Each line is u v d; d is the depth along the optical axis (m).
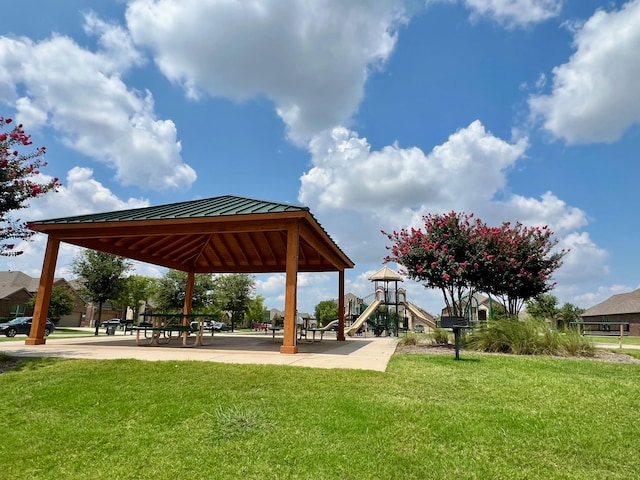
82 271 25.75
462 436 3.33
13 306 39.06
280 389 4.73
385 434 3.36
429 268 11.03
